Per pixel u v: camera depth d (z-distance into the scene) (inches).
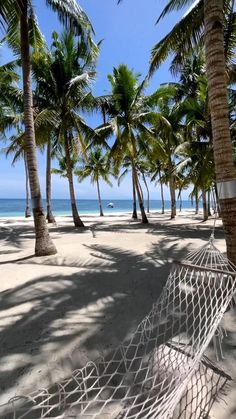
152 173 1489.9
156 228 596.4
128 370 103.0
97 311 160.7
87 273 237.1
